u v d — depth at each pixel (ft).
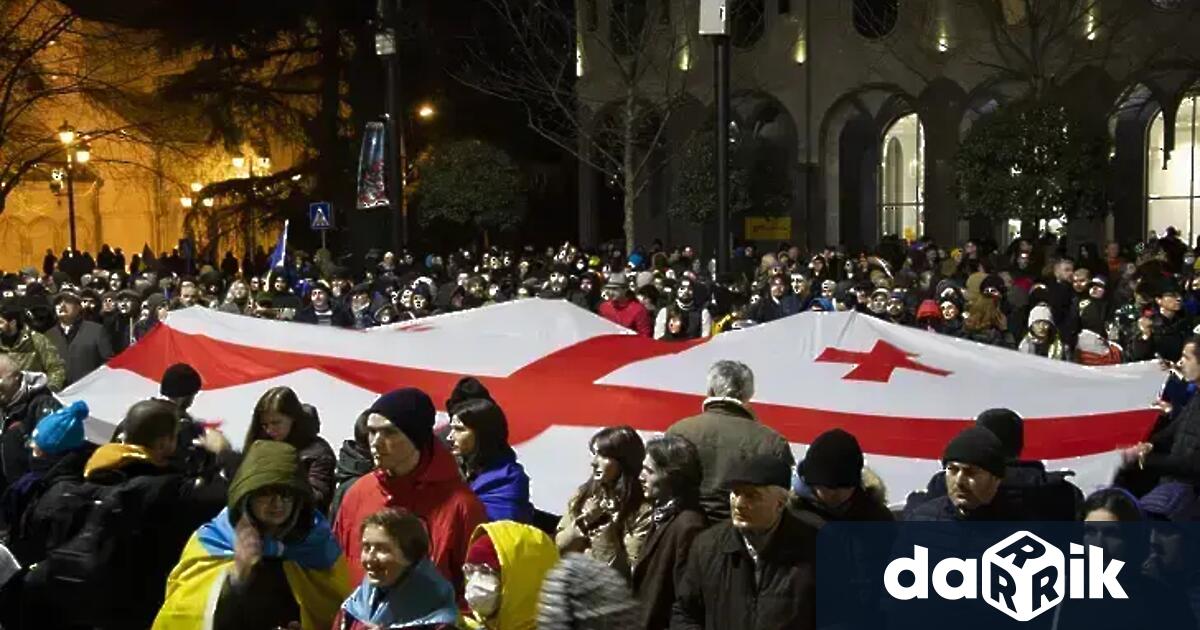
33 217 195.42
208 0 117.80
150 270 100.07
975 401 30.58
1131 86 97.55
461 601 18.43
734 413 21.63
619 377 32.78
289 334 36.01
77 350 46.62
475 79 128.16
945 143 106.83
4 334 40.65
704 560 16.84
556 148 142.10
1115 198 101.09
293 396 22.88
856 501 17.40
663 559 18.24
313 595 16.85
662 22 119.03
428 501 18.83
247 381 34.35
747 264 87.81
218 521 17.30
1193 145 98.53
